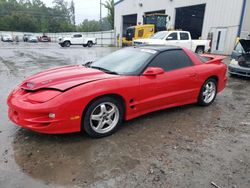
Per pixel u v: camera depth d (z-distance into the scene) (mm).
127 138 3594
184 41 15797
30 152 3137
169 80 4262
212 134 3838
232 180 2680
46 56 16125
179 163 2975
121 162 2961
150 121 4266
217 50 19891
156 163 2959
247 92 6828
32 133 3654
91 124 3459
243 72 8633
